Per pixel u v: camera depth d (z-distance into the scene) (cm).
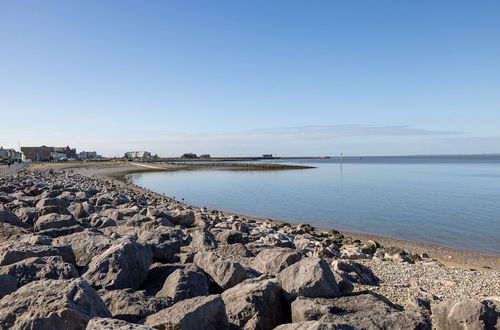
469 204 3372
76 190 2648
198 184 6050
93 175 7062
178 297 619
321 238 1959
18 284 604
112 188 3925
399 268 1191
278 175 8381
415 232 2264
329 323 459
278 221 2666
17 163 10225
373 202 3578
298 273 677
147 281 744
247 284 677
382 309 602
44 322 441
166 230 1052
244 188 5275
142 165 12738
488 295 916
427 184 5500
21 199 1861
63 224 1123
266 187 5369
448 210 3058
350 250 1410
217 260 755
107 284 662
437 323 608
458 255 1723
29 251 725
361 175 7994
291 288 657
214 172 9944
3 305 480
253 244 1240
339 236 1991
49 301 472
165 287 674
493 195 4056
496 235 2166
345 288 712
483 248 1869
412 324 563
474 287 984
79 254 802
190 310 505
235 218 2500
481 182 5806
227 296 642
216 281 737
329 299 637
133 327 408
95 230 1098
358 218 2758
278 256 909
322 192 4559
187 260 862
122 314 554
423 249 1839
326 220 2705
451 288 974
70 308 453
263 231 1809
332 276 693
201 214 2134
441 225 2466
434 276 1097
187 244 1161
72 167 9719
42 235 938
